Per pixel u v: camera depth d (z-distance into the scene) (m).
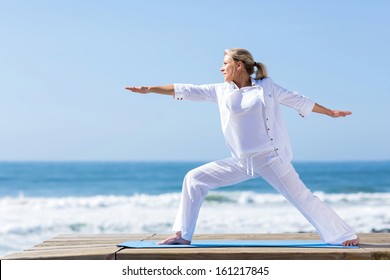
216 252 7.53
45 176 62.06
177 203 35.16
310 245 8.27
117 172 66.69
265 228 26.42
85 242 9.28
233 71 8.30
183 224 8.34
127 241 9.20
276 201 34.09
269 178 8.36
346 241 8.27
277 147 8.23
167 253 7.55
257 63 8.41
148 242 8.71
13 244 23.88
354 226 27.12
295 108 8.48
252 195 34.22
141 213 31.31
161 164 85.75
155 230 27.33
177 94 8.37
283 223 27.28
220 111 8.36
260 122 8.20
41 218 29.50
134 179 59.34
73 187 53.44
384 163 86.12
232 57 8.31
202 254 7.51
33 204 35.12
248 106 8.14
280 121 8.33
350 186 53.38
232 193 34.75
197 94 8.41
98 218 29.36
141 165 82.69
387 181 56.66
